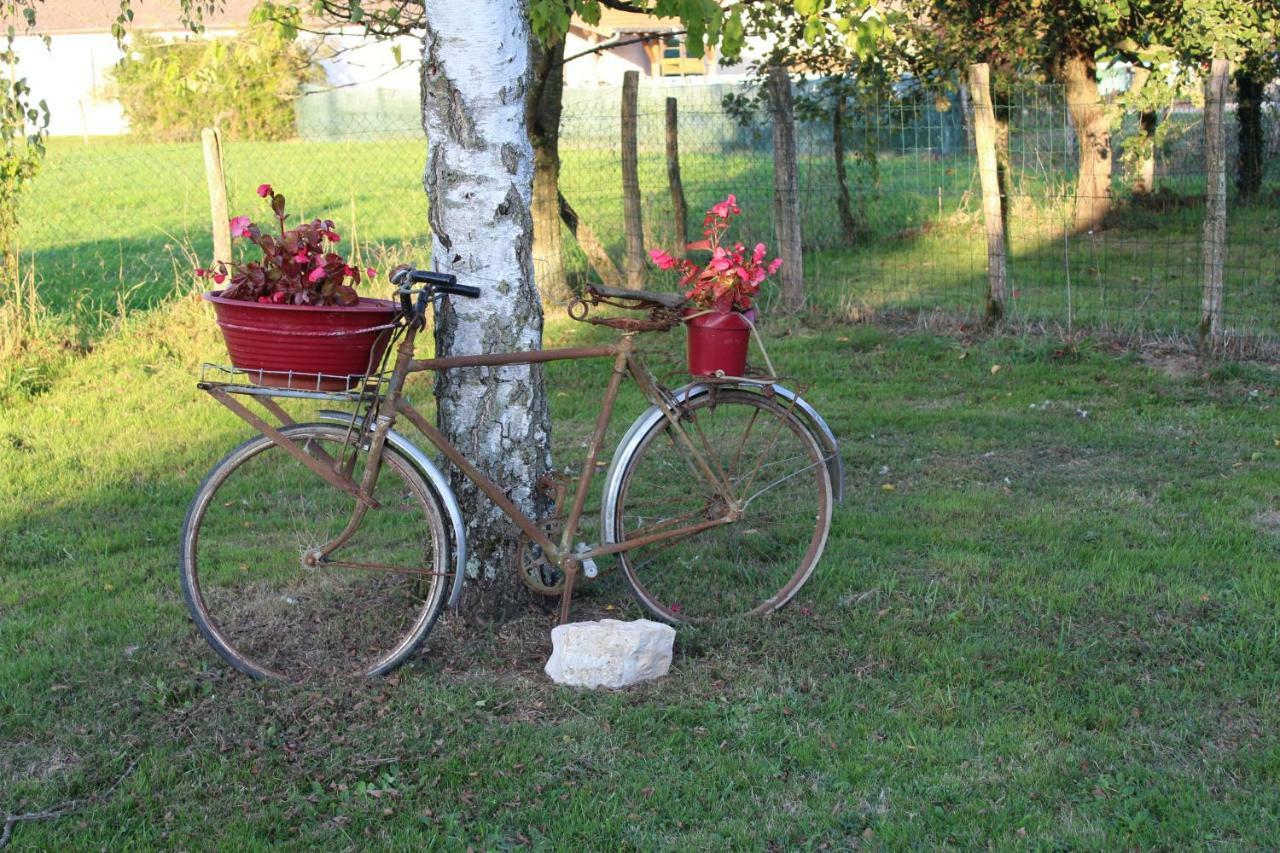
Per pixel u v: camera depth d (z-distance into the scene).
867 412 6.88
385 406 3.65
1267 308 9.24
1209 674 3.65
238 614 4.16
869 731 3.36
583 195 14.91
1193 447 6.06
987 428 6.52
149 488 5.73
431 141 3.82
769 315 9.32
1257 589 4.21
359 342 3.44
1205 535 4.81
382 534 5.04
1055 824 2.93
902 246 12.48
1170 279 10.60
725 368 3.97
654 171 16.05
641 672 3.66
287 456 6.19
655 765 3.21
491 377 3.90
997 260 8.52
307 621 4.07
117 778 3.16
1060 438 6.30
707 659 3.83
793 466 5.83
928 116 13.03
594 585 4.40
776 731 3.36
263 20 7.58
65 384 7.56
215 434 6.58
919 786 3.09
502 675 3.72
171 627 4.06
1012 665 3.72
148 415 6.95
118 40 7.59
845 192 12.59
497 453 3.94
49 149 24.09
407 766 3.21
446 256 3.87
